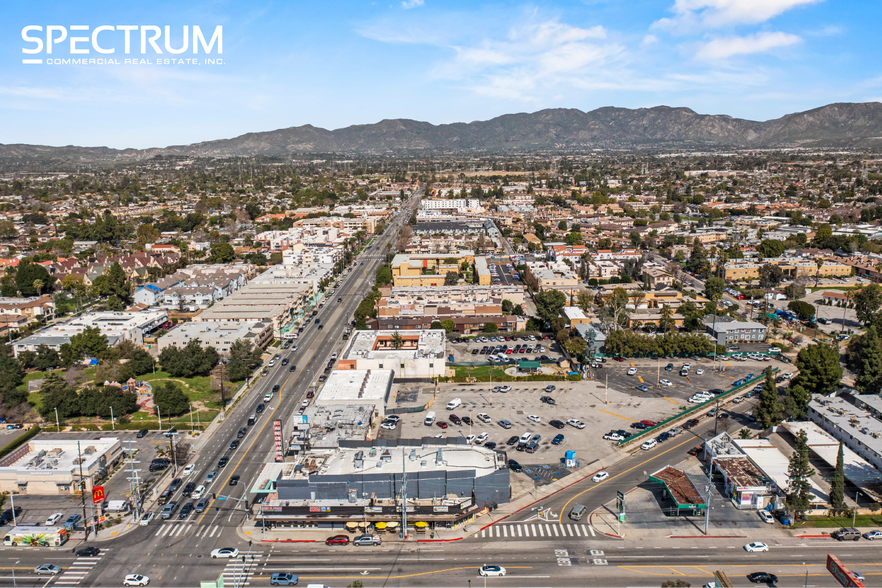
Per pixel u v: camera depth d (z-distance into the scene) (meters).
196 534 134.50
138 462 166.12
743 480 144.38
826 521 135.88
